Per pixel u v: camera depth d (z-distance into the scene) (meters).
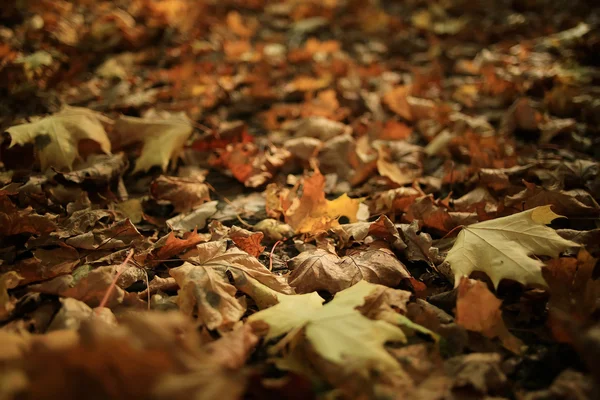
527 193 0.91
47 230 0.87
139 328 0.66
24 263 0.82
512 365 0.75
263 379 0.72
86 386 0.65
